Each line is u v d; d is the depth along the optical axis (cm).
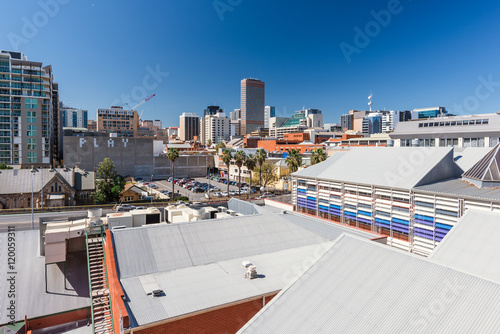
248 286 2638
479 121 7756
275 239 3612
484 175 3791
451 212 3562
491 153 4084
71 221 4269
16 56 13825
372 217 4406
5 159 11712
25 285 3800
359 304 1783
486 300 1566
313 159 9494
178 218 4444
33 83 12125
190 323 2259
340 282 1988
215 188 11275
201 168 15512
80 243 4262
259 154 10669
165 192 10394
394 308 1691
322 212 5275
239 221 3797
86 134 14938
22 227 6166
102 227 3978
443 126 8406
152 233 3303
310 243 3641
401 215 4056
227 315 2395
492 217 2703
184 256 3095
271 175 11400
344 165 5328
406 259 2009
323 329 1688
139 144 14075
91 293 3073
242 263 3006
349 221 4797
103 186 8400
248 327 1820
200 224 3588
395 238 4175
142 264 2903
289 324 1775
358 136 18375
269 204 6569
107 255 3100
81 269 4069
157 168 14550
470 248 2469
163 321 2145
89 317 3684
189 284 2650
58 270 4031
